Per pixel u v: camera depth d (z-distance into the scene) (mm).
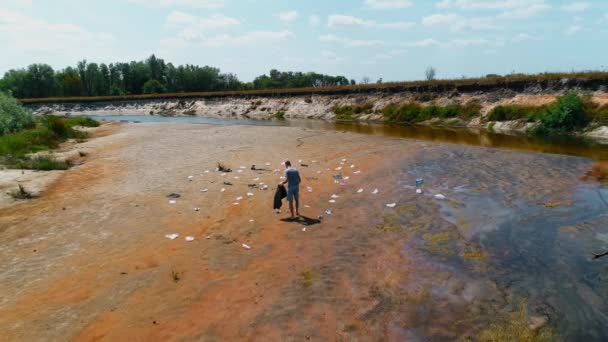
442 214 10578
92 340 5797
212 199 12258
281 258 8320
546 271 7477
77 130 30938
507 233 9266
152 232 9781
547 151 19266
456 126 31922
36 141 23797
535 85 30672
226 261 8203
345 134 26391
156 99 72875
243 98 59719
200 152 20234
